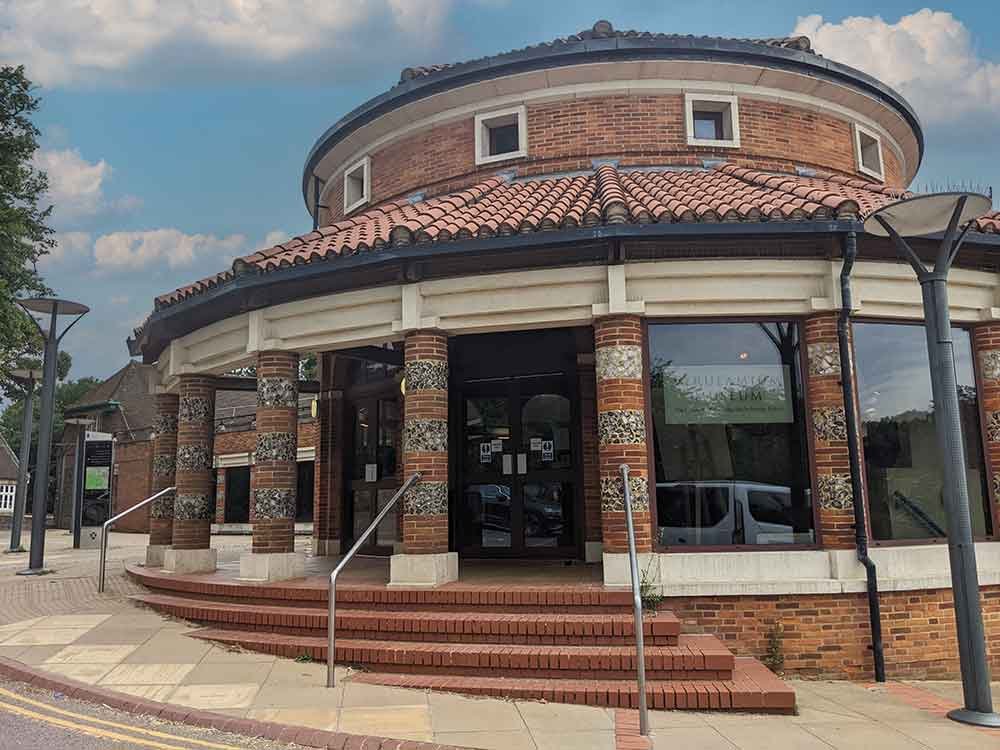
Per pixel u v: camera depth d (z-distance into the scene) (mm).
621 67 12727
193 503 12156
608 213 8805
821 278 9219
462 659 7633
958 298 9773
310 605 9289
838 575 8664
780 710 6910
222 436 32812
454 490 13141
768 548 8906
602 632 7844
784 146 13133
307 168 16344
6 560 19734
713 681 7316
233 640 8766
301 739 6066
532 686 7188
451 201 11172
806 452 9172
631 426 8875
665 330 9375
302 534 28047
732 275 9148
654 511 8930
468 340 13070
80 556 20312
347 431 14844
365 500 14453
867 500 9148
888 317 9453
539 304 9375
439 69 14000
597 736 6117
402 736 6035
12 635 9391
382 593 8891
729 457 9188
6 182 23062
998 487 9578
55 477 43906
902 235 7707
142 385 39250
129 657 8375
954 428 7258
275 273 10062
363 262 9445
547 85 13055
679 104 12945
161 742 5973
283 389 10719
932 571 9031
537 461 12922
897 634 8680
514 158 13055
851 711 7105
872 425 9352
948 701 7551
